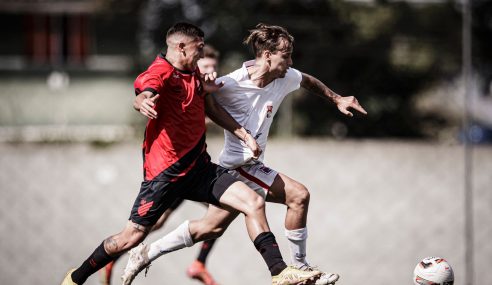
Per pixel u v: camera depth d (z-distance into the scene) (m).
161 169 17.47
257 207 17.03
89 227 32.16
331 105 63.84
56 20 77.19
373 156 50.88
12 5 76.44
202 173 17.77
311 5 68.06
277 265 16.36
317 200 37.88
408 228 33.06
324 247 30.19
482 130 68.19
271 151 52.28
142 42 71.50
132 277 19.44
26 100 65.44
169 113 17.25
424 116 66.69
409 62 65.31
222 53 63.91
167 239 19.31
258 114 18.61
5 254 27.94
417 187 40.81
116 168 44.97
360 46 64.81
